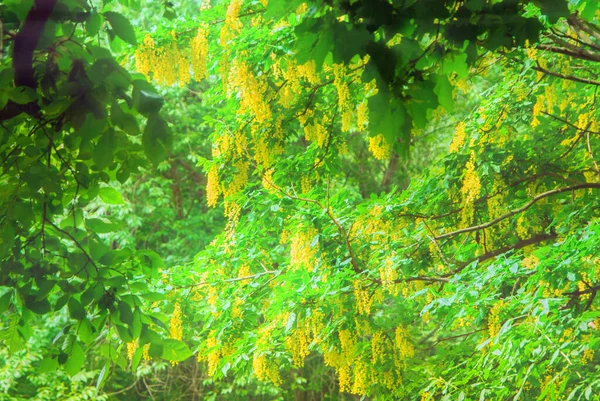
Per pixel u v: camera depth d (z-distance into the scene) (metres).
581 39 7.51
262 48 6.92
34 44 3.21
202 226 17.66
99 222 4.05
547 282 6.67
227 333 8.34
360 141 16.81
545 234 8.45
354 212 8.36
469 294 7.11
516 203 8.46
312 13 2.86
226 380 17.14
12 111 3.37
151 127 3.22
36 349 15.30
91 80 3.13
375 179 17.69
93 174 3.85
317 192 8.55
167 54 7.61
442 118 15.89
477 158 7.96
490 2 2.88
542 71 7.73
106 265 3.92
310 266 7.97
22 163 3.70
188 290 8.56
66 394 15.94
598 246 6.50
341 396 16.78
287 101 7.40
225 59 7.50
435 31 2.85
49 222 3.88
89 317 3.98
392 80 2.78
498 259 7.27
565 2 2.89
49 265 3.92
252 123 8.02
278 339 7.99
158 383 17.72
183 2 15.32
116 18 3.23
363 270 8.16
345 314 7.80
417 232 8.34
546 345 6.64
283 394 17.17
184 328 8.55
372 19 2.76
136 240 17.38
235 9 7.20
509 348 6.54
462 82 7.89
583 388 7.03
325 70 6.95
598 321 7.61
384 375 7.99
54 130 3.51
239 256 8.62
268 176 8.51
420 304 8.46
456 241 9.18
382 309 12.03
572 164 8.75
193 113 17.06
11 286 3.93
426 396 7.81
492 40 2.90
